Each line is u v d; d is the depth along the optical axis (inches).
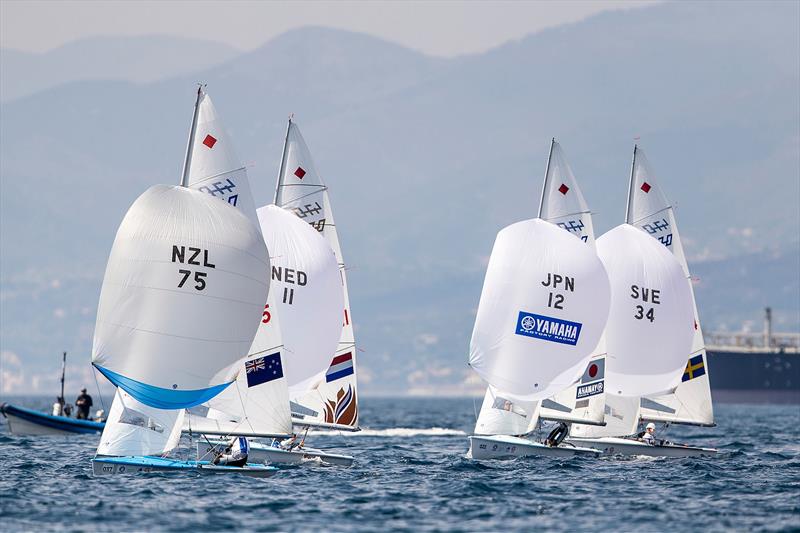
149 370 5428.2
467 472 6402.6
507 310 6860.2
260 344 5831.7
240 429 5816.9
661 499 5428.2
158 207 5467.5
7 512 4785.9
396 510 5019.7
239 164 5880.9
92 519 4655.5
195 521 4643.2
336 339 6752.0
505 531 4579.2
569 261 6875.0
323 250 6737.2
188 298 5462.6
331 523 4682.6
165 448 5521.7
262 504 5049.2
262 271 5629.9
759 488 5895.7
